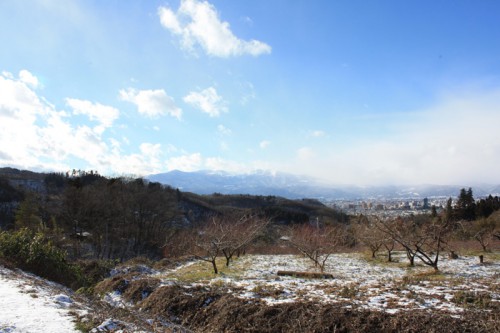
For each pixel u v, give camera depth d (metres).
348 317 9.39
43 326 7.41
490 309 9.70
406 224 25.66
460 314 9.19
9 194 66.62
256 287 13.36
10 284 11.30
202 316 11.07
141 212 50.91
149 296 13.04
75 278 17.16
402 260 24.44
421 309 9.75
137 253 46.84
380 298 11.38
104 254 42.53
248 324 9.95
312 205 116.38
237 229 27.88
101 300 12.93
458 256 25.12
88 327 7.70
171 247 39.81
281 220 62.28
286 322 9.73
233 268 21.09
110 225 49.28
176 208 63.69
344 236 34.94
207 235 22.58
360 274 18.39
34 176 94.69
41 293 10.62
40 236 17.94
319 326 9.21
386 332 8.63
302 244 22.11
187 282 15.56
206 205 91.62
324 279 16.61
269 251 36.06
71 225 46.50
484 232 33.56
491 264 20.56
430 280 15.05
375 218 23.84
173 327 10.48
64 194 48.81
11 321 7.50
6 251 16.19
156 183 81.06
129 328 8.28
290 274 17.83
